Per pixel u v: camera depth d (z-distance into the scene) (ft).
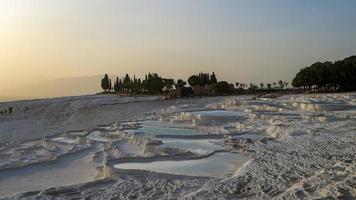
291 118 154.81
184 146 113.09
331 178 57.98
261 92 375.04
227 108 221.87
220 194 58.39
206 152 100.73
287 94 315.37
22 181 81.30
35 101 383.65
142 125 173.47
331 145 91.61
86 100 360.48
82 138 141.49
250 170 73.20
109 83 541.34
